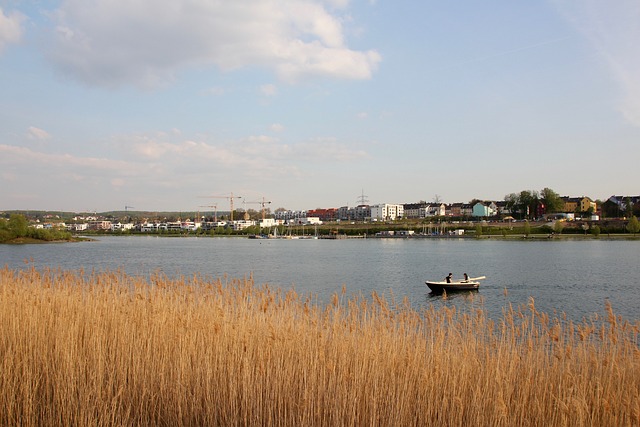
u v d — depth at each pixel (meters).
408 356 12.97
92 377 12.52
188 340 14.17
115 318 15.60
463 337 14.99
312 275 68.00
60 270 24.61
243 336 14.05
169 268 73.62
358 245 161.00
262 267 79.56
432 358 13.45
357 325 14.73
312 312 16.00
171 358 13.75
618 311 39.84
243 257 104.94
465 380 12.56
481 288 54.00
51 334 14.65
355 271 73.75
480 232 180.50
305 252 124.44
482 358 13.66
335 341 13.97
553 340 13.77
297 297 18.23
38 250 124.81
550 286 55.03
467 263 86.06
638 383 12.74
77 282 20.92
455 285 51.12
